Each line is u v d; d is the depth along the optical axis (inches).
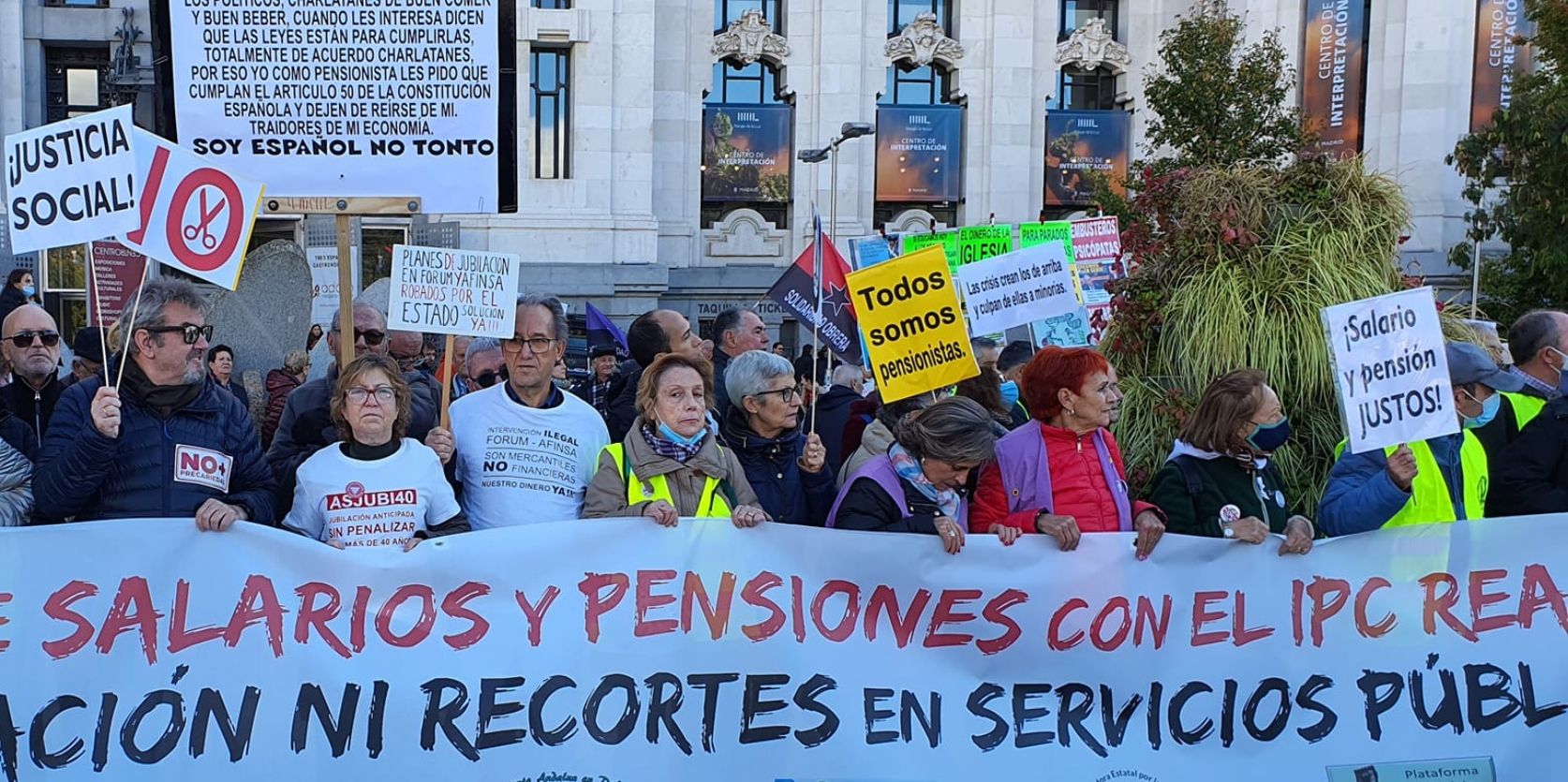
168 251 160.9
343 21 190.9
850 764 159.6
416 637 154.2
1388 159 1096.2
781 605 159.9
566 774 155.7
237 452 162.7
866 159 1179.3
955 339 185.6
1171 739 163.5
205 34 189.3
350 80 191.6
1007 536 162.7
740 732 158.9
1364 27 1099.9
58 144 156.5
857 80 1163.3
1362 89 1110.4
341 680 152.4
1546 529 165.5
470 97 193.5
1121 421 238.8
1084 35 1206.9
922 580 161.8
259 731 150.9
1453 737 164.9
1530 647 166.1
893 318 186.7
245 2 189.2
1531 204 776.3
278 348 346.9
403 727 153.3
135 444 154.6
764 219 1189.1
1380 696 165.0
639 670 157.6
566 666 156.4
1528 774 164.9
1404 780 163.6
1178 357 240.8
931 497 167.6
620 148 1083.3
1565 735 165.2
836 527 166.6
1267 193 240.8
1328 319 159.3
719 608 159.2
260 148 191.5
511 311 177.6
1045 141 1208.2
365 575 153.6
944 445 159.8
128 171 156.3
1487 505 187.3
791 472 180.2
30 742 147.1
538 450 175.6
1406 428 157.5
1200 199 243.8
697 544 159.0
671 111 1141.7
